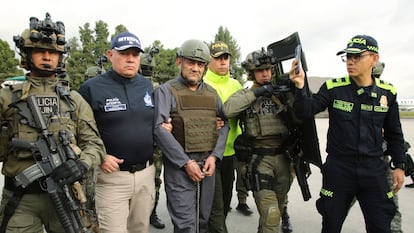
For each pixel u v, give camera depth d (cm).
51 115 214
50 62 217
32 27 211
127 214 271
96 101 257
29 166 208
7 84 216
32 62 214
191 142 285
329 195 278
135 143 262
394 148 288
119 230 262
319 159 296
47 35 210
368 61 264
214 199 336
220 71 381
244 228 413
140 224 282
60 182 199
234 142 340
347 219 431
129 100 264
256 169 312
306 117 282
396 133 286
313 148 303
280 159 319
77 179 201
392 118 282
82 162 210
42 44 210
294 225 420
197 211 291
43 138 207
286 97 316
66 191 202
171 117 288
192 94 295
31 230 209
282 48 319
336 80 285
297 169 325
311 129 297
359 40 265
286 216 400
